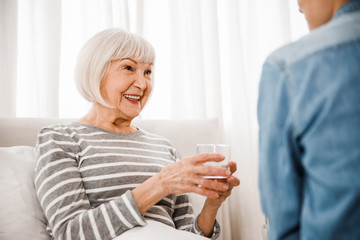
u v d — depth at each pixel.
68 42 1.56
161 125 1.33
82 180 0.87
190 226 0.97
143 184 0.75
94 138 0.96
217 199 0.87
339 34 0.38
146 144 1.06
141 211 0.73
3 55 1.36
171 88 1.72
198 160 0.71
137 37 1.04
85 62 0.98
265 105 0.43
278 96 0.40
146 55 1.02
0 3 1.37
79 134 0.94
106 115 1.05
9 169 0.86
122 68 1.00
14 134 1.02
